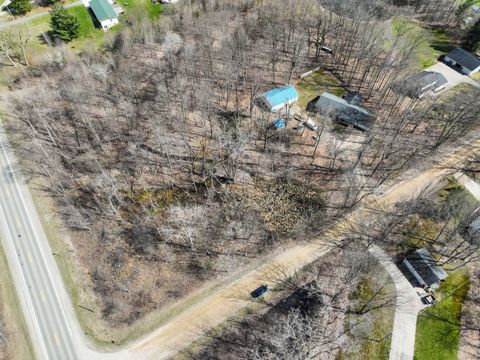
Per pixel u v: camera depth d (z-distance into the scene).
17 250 73.06
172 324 63.97
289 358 56.91
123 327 63.69
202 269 70.31
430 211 78.00
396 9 131.25
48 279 69.19
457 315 65.69
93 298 66.88
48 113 94.50
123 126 94.44
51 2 127.94
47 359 60.56
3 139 91.38
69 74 102.31
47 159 85.50
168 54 109.31
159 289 67.81
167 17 122.56
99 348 61.62
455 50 113.94
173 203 79.81
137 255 71.81
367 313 65.38
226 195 81.19
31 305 66.12
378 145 91.12
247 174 85.06
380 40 109.12
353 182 83.69
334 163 87.56
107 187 77.00
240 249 73.19
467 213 77.69
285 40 117.94
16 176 84.31
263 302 66.44
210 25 118.25
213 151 89.25
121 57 109.88
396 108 100.00
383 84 107.31
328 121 94.50
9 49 112.81
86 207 78.88
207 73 107.06
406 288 68.38
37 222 77.00
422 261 68.94
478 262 71.75
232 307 65.81
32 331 63.38
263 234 75.44
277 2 126.31
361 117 95.19
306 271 70.19
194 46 110.94
